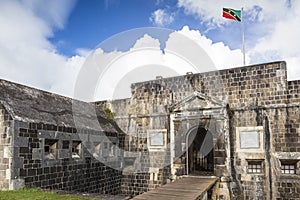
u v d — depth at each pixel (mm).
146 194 8367
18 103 10273
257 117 12266
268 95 12188
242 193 12039
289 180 11344
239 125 12555
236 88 12891
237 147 12422
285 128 11695
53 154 10781
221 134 12305
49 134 10469
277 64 12148
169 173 13789
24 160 9289
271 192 11578
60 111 12242
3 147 9133
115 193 14320
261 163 12023
